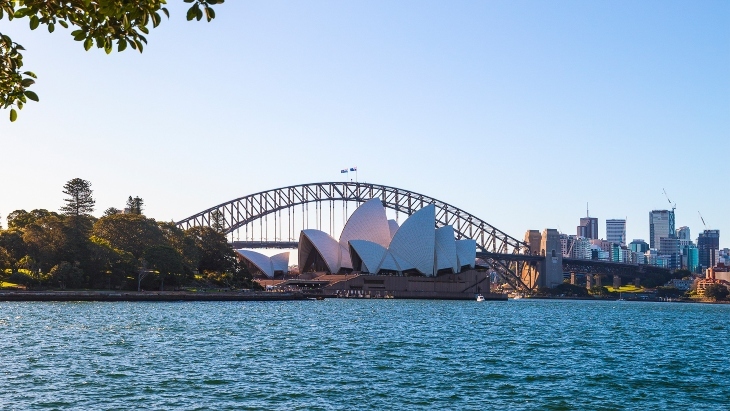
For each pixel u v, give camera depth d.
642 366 61.69
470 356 66.00
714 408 44.78
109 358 59.03
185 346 68.88
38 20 16.89
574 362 63.44
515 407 43.66
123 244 184.12
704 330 113.38
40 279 155.62
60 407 40.91
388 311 150.25
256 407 41.88
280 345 71.75
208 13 16.39
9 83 18.69
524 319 134.12
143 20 16.58
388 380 51.44
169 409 40.91
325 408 42.03
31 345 66.62
